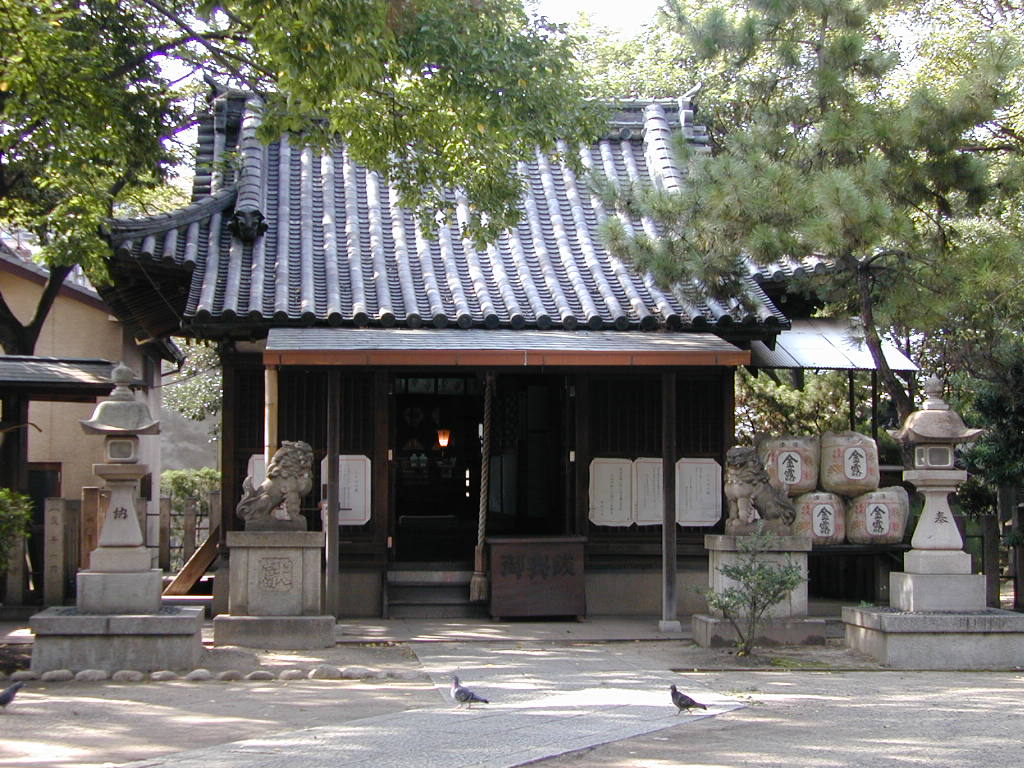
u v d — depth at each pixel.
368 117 12.29
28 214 16.47
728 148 12.26
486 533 14.41
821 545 13.40
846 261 12.01
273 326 12.37
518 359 11.20
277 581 10.95
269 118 12.39
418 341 11.59
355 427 13.48
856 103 11.95
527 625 12.67
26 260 22.30
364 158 12.80
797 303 14.81
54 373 13.48
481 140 12.48
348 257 13.71
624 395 13.93
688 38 12.47
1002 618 10.18
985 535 13.52
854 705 8.20
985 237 11.77
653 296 13.47
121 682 9.02
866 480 13.51
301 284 12.97
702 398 13.95
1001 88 11.70
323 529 12.91
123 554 9.73
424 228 13.25
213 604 12.94
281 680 9.18
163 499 16.59
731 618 10.65
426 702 8.20
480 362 11.19
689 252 11.91
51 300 17.59
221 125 15.54
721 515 13.82
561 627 12.52
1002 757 6.57
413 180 13.29
